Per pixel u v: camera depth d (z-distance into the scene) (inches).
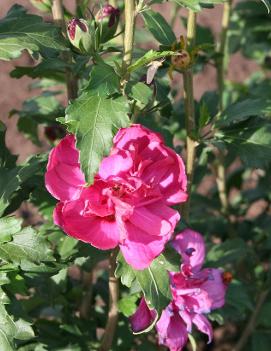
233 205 37.1
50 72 25.0
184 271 21.8
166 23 22.5
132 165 18.4
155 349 26.4
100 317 28.4
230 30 37.4
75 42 20.5
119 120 18.7
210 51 28.9
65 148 18.8
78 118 18.6
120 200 18.2
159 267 19.5
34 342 24.9
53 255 20.3
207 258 26.9
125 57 20.2
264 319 31.0
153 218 18.6
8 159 23.3
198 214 35.4
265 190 34.3
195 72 30.0
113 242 18.5
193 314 21.7
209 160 32.4
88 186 18.2
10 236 20.2
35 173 21.6
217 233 35.1
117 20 21.5
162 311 19.6
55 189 18.6
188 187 23.9
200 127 23.4
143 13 22.3
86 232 18.4
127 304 23.2
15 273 21.1
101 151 18.3
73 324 26.3
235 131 23.7
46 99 28.9
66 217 18.4
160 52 19.6
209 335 21.7
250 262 33.0
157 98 22.1
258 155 23.2
